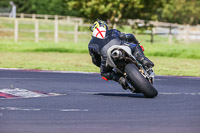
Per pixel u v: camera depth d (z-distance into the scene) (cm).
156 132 1823
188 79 4275
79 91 3247
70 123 2011
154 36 17138
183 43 15650
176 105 2570
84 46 11194
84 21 13800
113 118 2141
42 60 6525
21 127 1917
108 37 2822
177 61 7025
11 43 11762
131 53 2809
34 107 2466
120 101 2738
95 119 2112
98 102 2692
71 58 7169
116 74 2903
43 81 3859
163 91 3284
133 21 13650
